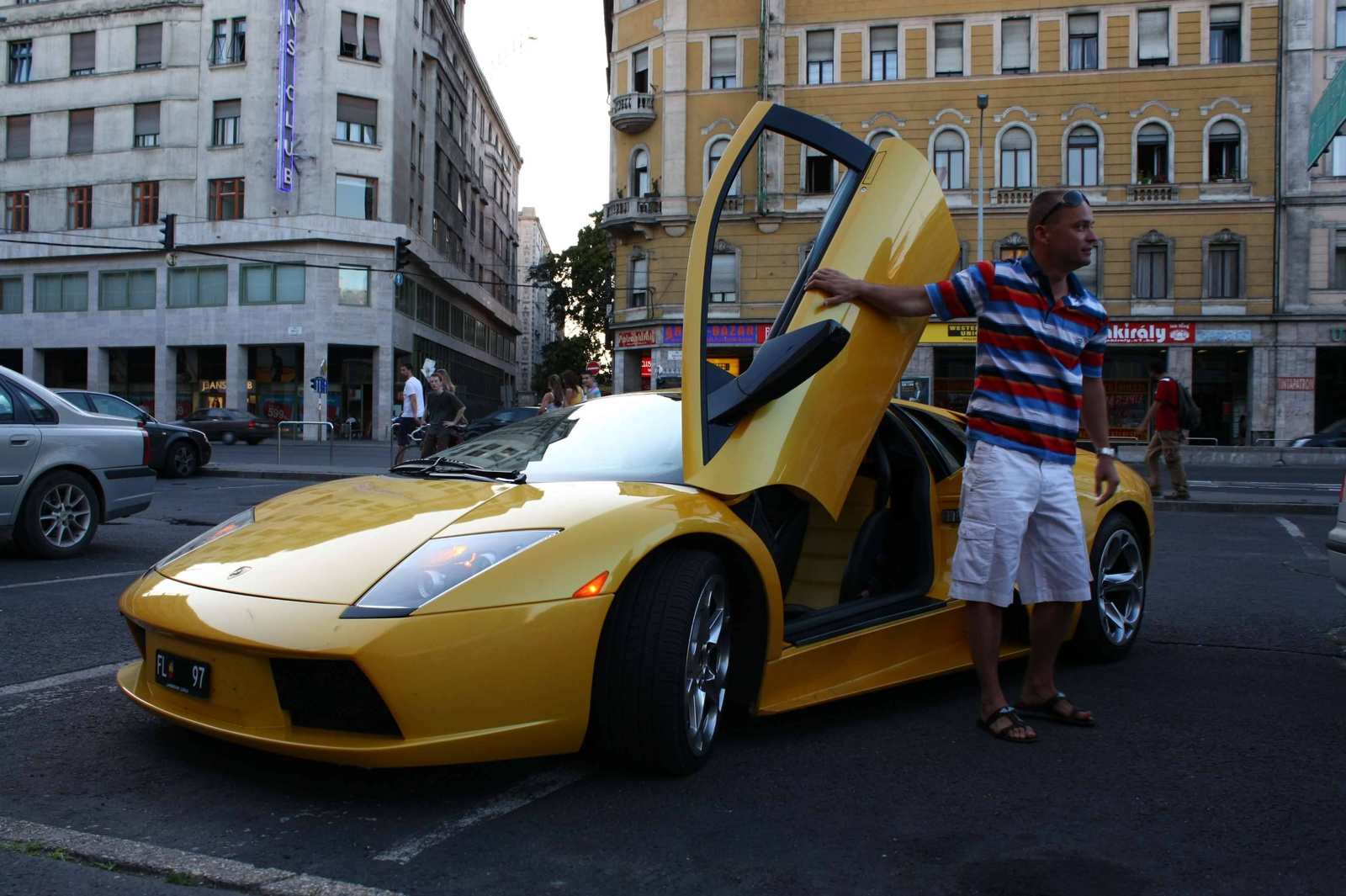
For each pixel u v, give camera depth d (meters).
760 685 2.94
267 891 2.03
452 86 46.94
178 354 37.94
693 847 2.29
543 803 2.54
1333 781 2.79
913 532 3.74
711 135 30.83
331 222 35.91
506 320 63.72
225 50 36.91
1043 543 3.23
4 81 38.91
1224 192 28.42
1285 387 28.38
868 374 3.30
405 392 14.41
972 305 3.16
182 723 2.56
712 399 3.14
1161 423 11.80
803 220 29.84
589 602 2.51
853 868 2.20
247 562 2.68
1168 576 6.53
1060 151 28.95
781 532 3.59
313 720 2.42
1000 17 29.14
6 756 2.82
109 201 37.78
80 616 4.71
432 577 2.44
